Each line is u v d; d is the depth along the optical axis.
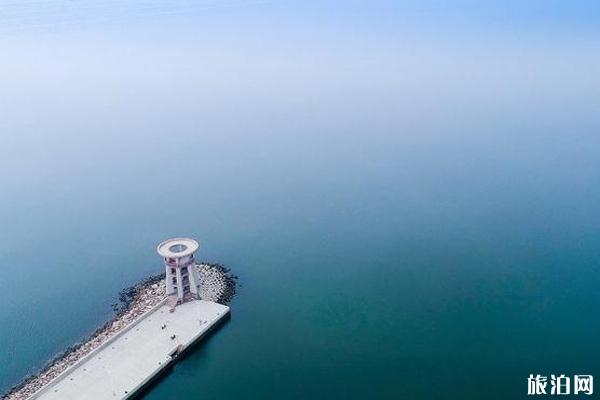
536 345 166.00
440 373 155.75
